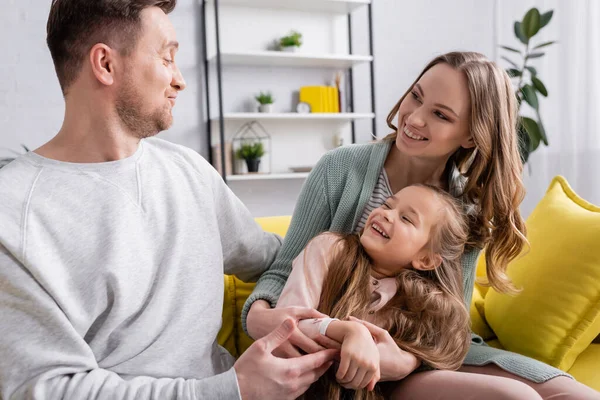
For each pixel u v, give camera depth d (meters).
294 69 4.07
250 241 1.36
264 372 1.00
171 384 1.00
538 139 3.62
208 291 1.16
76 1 1.04
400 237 1.22
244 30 3.95
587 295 1.42
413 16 4.28
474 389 1.07
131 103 1.08
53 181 1.03
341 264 1.23
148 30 1.07
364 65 4.21
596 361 1.47
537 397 1.03
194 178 1.22
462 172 1.42
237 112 3.96
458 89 1.24
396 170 1.41
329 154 1.47
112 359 1.04
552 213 1.62
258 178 3.80
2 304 0.95
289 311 1.15
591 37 3.85
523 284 1.52
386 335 1.12
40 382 0.91
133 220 1.07
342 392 1.16
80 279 1.01
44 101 3.52
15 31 3.44
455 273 1.29
